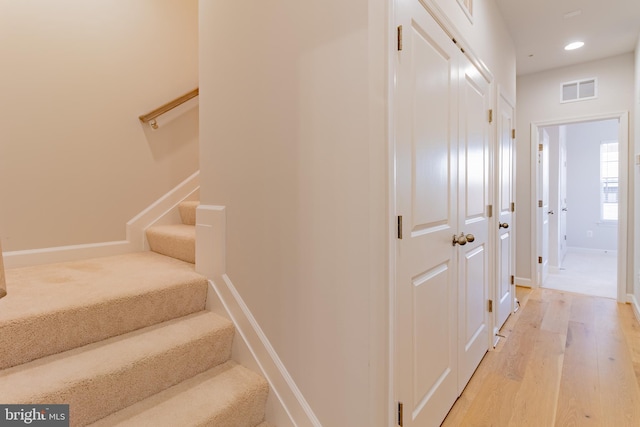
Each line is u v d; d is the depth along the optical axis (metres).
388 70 1.17
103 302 1.36
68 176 2.06
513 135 3.24
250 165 1.46
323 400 1.23
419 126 1.40
